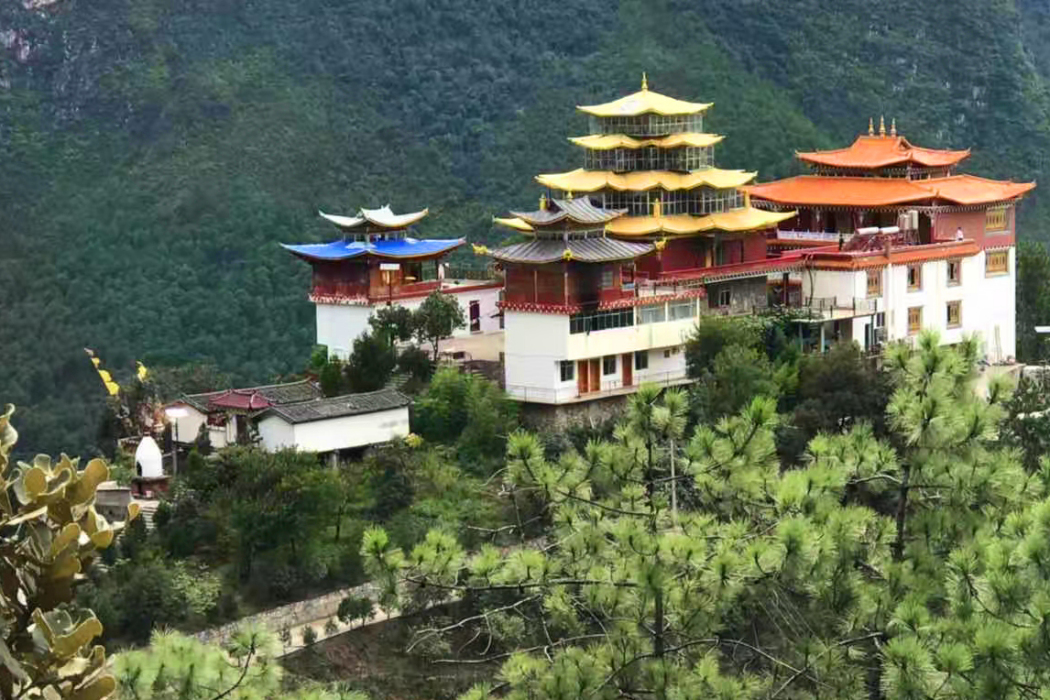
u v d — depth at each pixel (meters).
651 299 118.25
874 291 131.12
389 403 111.25
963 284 138.25
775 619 62.91
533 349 114.81
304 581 100.00
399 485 105.94
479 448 110.75
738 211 131.00
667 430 62.31
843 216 140.50
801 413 109.62
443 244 129.00
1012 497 57.50
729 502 61.03
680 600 57.72
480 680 93.25
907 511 63.38
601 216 116.50
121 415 118.62
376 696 92.19
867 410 109.62
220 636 94.44
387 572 59.56
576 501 62.22
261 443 108.94
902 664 50.75
